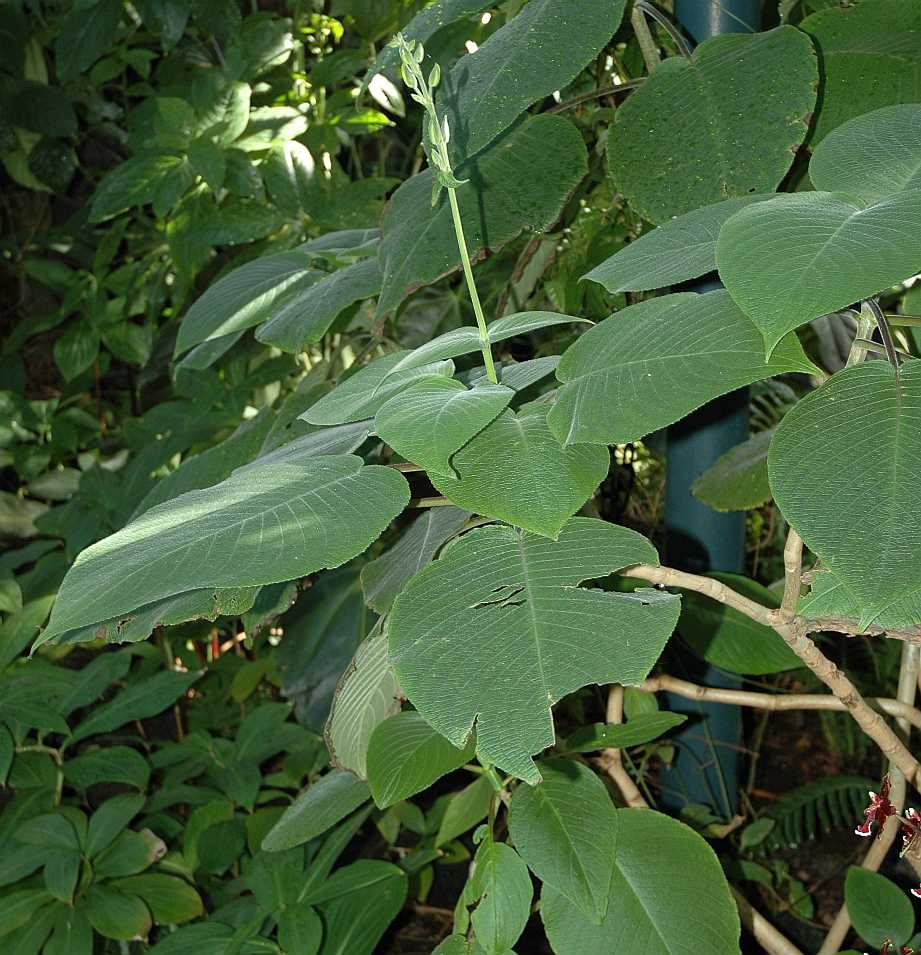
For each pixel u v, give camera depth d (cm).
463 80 128
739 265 79
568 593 89
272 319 155
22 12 332
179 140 241
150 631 104
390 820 228
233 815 229
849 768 282
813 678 270
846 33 135
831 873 241
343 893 185
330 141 254
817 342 245
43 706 222
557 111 144
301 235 239
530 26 127
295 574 79
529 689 82
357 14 251
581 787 132
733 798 203
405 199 145
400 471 101
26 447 332
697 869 128
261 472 95
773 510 262
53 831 202
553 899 129
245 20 270
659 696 207
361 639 238
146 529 88
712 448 178
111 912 191
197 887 226
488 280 206
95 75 311
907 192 83
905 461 79
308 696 237
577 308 186
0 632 236
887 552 75
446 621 89
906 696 152
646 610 87
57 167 346
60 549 314
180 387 263
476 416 88
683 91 126
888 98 132
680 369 86
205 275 304
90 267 360
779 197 89
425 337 211
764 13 175
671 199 122
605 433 85
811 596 105
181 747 240
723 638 157
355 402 103
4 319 383
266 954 179
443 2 135
